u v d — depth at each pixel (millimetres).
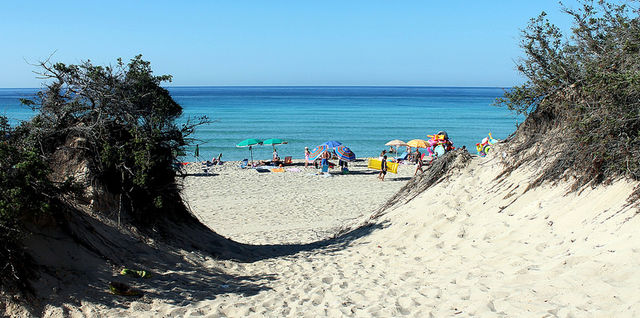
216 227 14609
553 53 8383
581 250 5477
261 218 15836
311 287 6645
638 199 5594
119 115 8047
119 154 7641
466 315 4758
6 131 6926
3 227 5105
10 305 4988
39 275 5398
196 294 6242
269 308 5758
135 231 7695
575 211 6422
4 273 5078
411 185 12273
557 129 8297
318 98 156125
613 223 5590
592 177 6676
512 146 9406
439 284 6000
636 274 4496
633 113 6316
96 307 5352
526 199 7695
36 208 5590
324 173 25812
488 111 95000
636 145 6156
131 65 8414
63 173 7332
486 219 7898
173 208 9375
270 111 89312
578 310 4316
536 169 8070
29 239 5605
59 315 5074
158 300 5809
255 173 26344
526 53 8656
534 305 4613
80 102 7984
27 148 6738
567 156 7332
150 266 6938
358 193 20422
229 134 51125
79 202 7098
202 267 7738
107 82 7949
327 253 9297
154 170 8211
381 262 7773
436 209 9336
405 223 9680
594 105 6957
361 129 57906
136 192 7984
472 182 9711
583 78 7578
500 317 4547
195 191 20812
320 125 62125
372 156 38656
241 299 6082
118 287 5766
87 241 6441
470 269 6211
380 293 5992
